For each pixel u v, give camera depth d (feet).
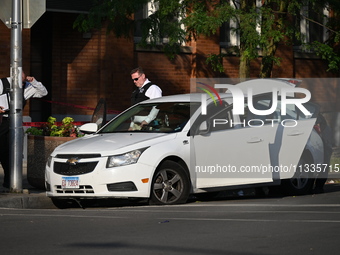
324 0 138.92
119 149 78.18
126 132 84.43
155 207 76.18
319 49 135.44
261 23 128.47
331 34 149.28
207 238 54.65
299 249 50.08
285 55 177.99
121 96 151.94
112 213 70.64
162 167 79.10
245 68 137.28
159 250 49.83
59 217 67.51
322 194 93.86
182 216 67.77
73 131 95.91
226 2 128.16
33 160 94.73
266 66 140.05
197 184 82.38
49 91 150.00
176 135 81.35
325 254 48.44
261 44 127.54
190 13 128.98
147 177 77.87
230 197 94.68
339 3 138.10
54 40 149.38
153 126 83.92
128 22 133.28
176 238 54.75
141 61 155.43
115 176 77.20
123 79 152.15
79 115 149.79
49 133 95.91
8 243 53.47
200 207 75.61
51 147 92.84
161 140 80.12
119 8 125.90
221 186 84.07
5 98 92.22
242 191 98.63
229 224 61.77
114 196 77.36
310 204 78.48
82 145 80.74
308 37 181.06
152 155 78.43
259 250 49.75
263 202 81.87
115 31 133.80
